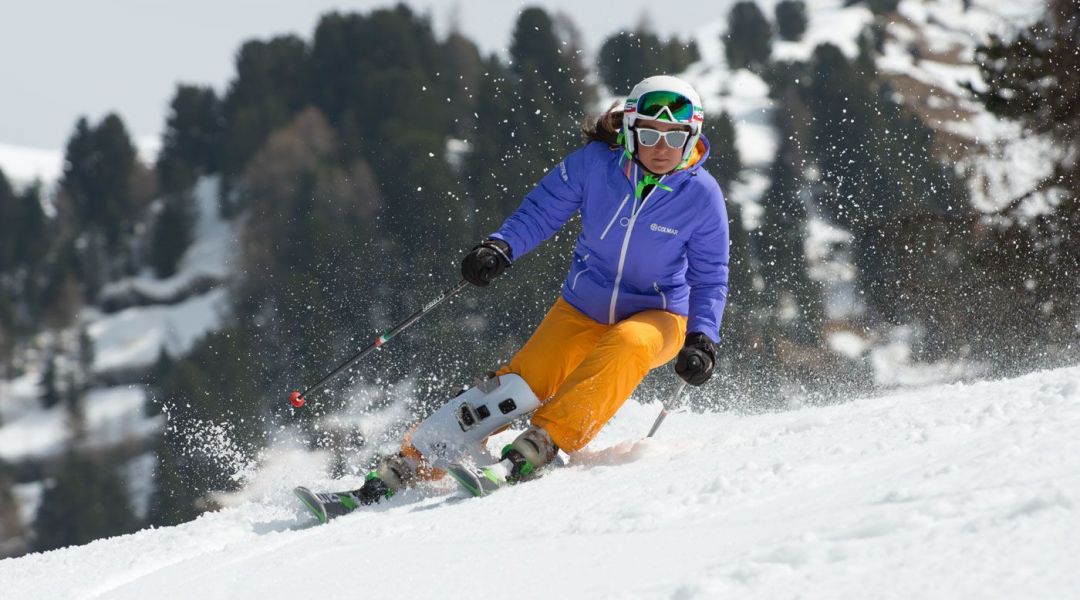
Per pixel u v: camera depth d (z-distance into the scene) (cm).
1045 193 3462
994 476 538
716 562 496
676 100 912
